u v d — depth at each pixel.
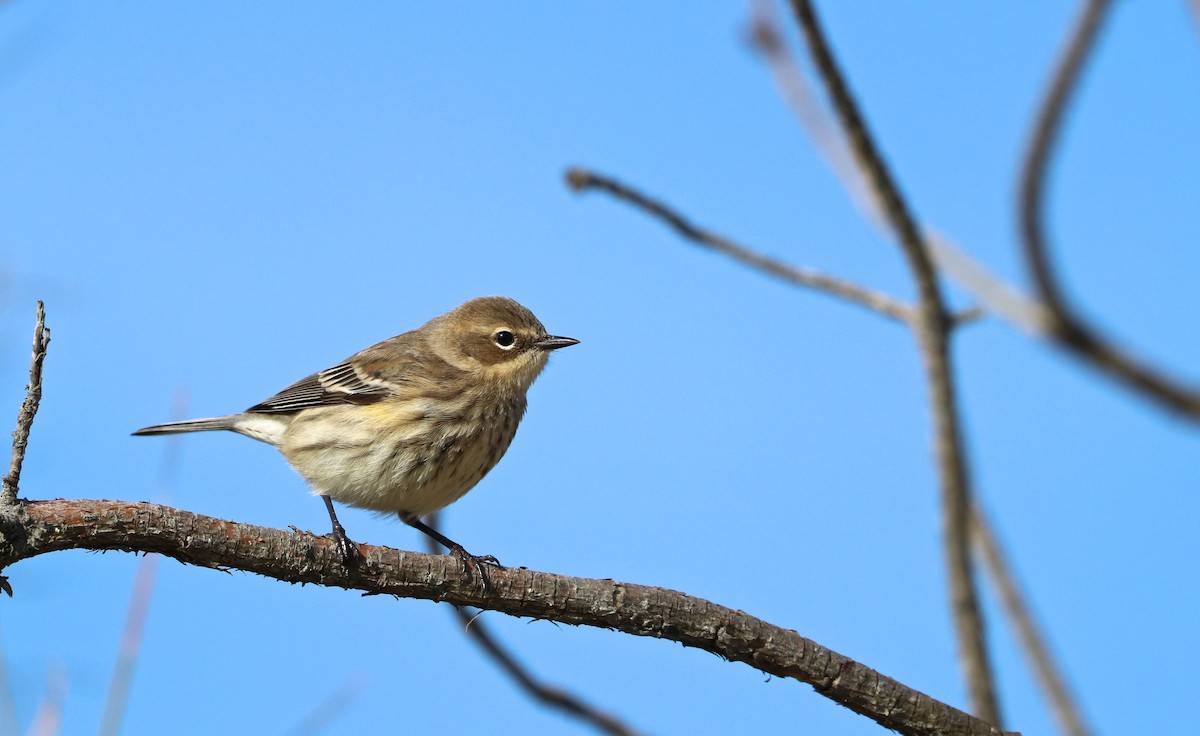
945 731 11.43
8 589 10.73
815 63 7.92
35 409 10.53
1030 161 4.89
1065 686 9.07
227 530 11.25
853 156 8.12
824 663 11.48
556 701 12.32
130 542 10.91
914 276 8.38
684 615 11.52
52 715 10.41
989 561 9.49
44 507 10.70
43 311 10.38
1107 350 4.70
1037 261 4.84
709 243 10.68
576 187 10.76
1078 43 5.03
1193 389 4.64
